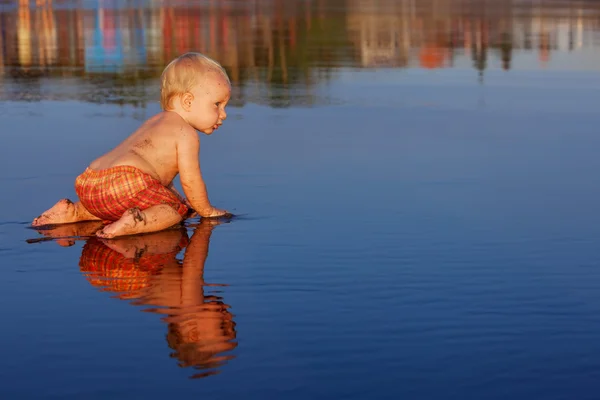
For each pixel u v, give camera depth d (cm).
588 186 593
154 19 2069
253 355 301
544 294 370
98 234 482
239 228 488
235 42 1588
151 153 525
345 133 791
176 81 547
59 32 1748
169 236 480
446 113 912
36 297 365
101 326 328
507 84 1149
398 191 575
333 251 436
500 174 629
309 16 2214
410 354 302
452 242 453
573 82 1173
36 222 508
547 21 2083
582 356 302
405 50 1513
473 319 338
